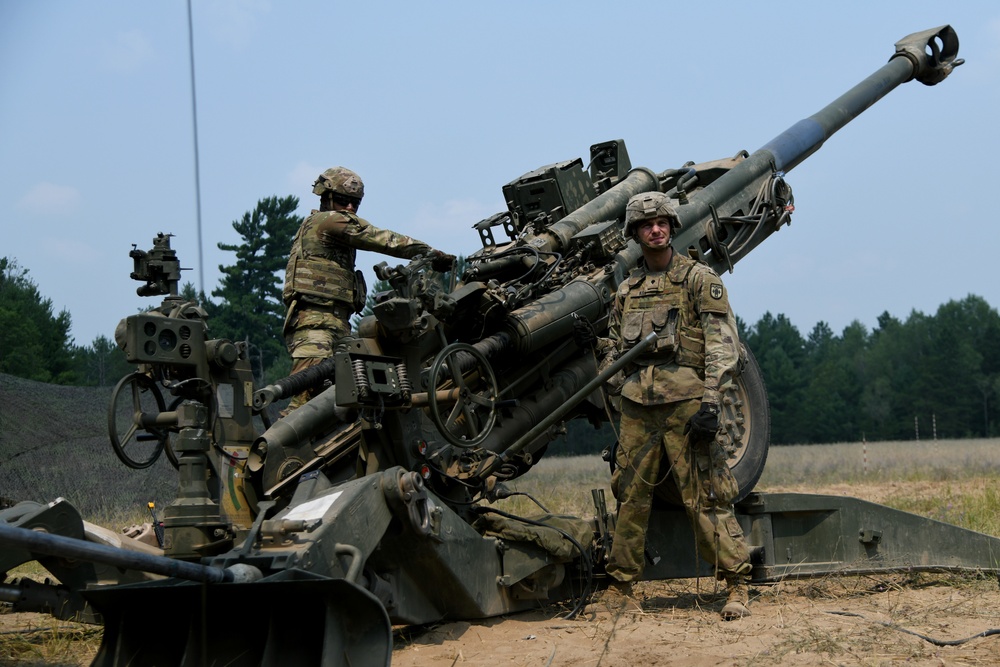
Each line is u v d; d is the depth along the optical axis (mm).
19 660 4840
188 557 4082
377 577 4699
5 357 27734
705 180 8234
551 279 6453
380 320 5012
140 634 4012
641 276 5785
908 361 87500
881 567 6297
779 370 79062
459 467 5559
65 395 11156
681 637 4910
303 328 6352
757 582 6273
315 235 6395
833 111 9039
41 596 4879
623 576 5672
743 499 6316
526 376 6156
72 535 4824
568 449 39562
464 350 5289
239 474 4965
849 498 6398
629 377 5691
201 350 4512
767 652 4504
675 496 5895
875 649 4527
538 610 5645
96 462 10430
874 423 77562
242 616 3891
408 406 5035
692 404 5527
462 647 4789
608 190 7582
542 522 5707
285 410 6129
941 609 5414
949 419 76312
